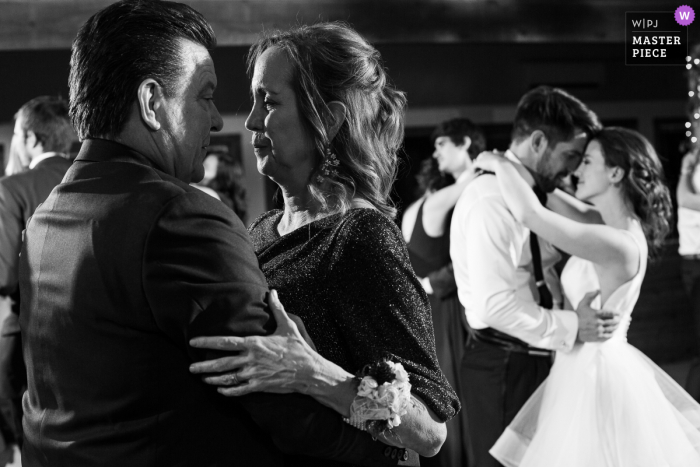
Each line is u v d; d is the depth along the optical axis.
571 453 2.67
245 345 1.25
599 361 2.75
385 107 1.61
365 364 1.40
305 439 1.32
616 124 6.46
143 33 1.34
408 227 4.52
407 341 1.41
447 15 5.27
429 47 6.14
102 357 1.27
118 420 1.28
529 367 2.96
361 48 1.54
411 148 6.16
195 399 1.29
